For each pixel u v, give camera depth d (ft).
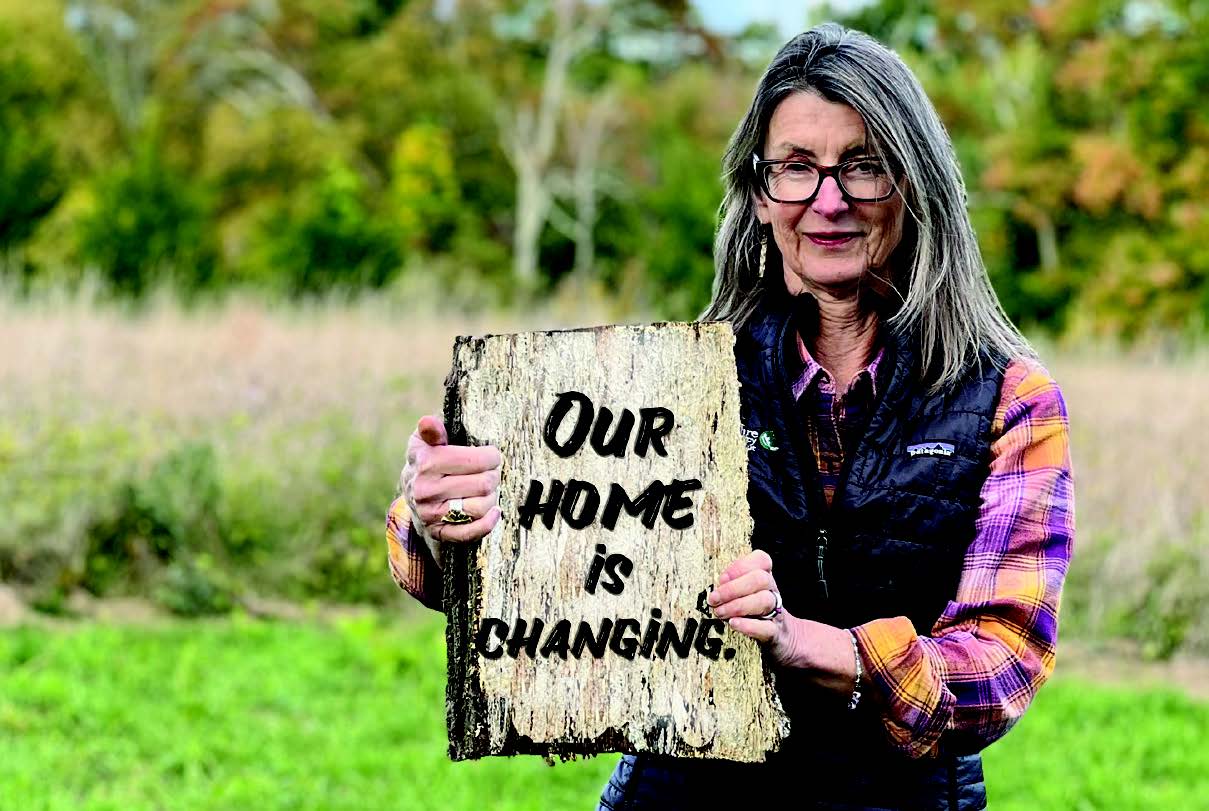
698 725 8.28
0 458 32.19
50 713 23.84
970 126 109.50
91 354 37.37
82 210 82.53
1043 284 90.43
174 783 21.16
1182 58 84.74
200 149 135.33
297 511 33.17
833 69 8.66
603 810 9.12
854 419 8.79
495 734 8.33
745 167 9.12
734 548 8.32
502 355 8.46
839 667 8.07
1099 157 86.53
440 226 124.36
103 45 140.05
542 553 8.38
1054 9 98.12
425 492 8.27
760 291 9.28
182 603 31.27
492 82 135.64
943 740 8.34
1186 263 79.82
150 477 32.37
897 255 8.93
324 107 140.15
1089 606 31.89
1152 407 38.34
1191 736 24.91
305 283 75.92
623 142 133.80
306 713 25.03
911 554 8.51
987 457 8.57
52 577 31.19
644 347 8.43
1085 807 21.21
